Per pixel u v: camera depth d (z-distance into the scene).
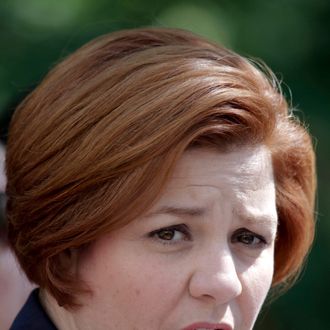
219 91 6.79
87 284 6.94
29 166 7.02
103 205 6.66
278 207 7.78
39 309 7.33
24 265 7.20
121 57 7.16
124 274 6.79
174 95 6.71
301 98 15.14
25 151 7.08
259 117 6.95
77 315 7.05
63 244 6.84
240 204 6.86
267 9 15.62
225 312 6.83
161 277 6.75
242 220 6.89
